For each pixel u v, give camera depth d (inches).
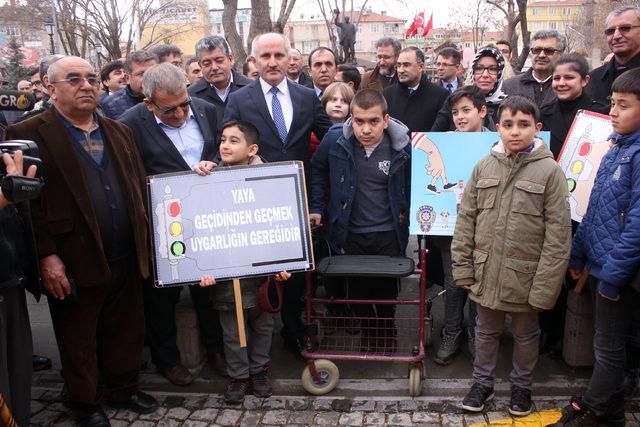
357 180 147.6
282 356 159.6
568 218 119.3
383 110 140.9
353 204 148.7
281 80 159.6
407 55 199.0
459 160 141.9
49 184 119.7
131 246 133.6
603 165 118.7
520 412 128.6
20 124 120.1
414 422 129.5
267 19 403.5
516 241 121.6
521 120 119.9
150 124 141.3
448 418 130.7
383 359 136.6
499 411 132.2
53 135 119.5
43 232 119.3
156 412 137.3
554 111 153.4
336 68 237.9
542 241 121.3
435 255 171.8
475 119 147.6
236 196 133.6
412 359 135.7
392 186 146.3
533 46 187.5
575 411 123.2
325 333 155.3
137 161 136.2
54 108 122.6
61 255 122.3
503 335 163.8
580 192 135.8
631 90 108.3
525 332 127.6
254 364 141.9
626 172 111.0
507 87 198.8
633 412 129.2
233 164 138.2
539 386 139.0
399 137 144.7
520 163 122.2
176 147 142.6
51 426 132.4
